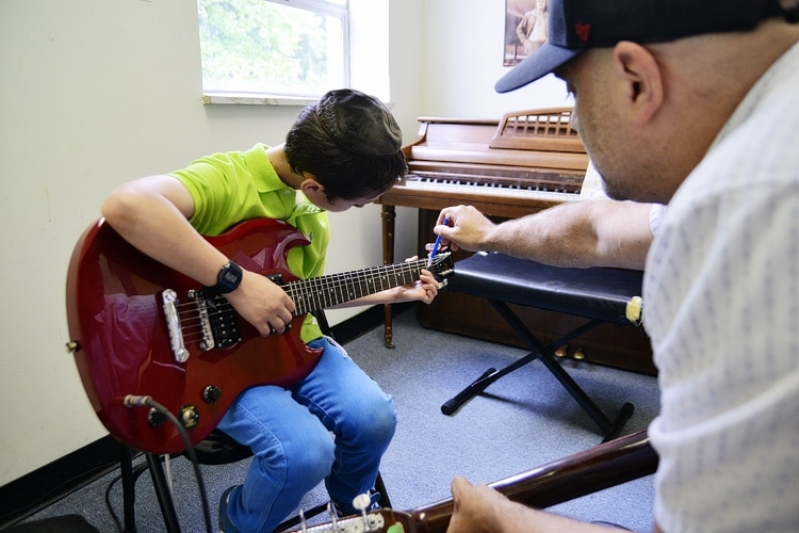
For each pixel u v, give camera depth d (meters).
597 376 2.20
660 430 0.42
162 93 1.54
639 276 1.75
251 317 0.94
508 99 2.61
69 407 1.46
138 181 0.88
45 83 1.28
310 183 1.04
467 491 0.64
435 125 2.41
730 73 0.43
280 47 2.12
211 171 0.99
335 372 1.14
